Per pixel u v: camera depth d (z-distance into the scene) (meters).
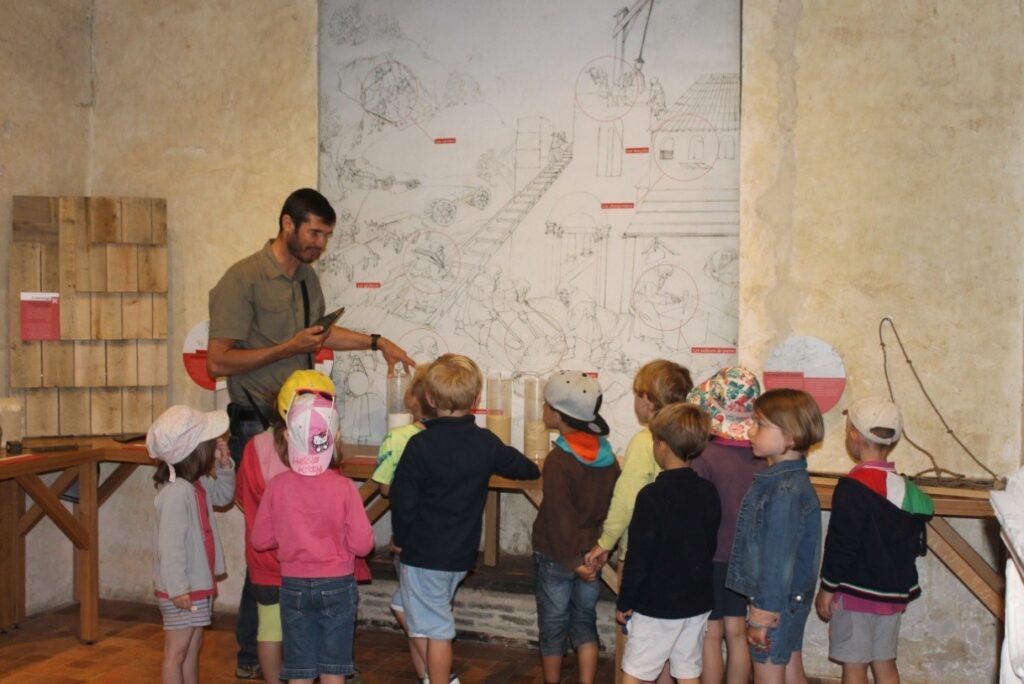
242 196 4.33
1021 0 3.46
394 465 3.22
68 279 4.18
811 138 3.66
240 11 4.32
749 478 3.01
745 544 2.72
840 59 3.63
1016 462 3.51
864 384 3.64
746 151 3.72
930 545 3.19
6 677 3.57
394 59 4.17
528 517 4.27
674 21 3.85
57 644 3.94
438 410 3.06
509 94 4.05
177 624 2.91
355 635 4.09
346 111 4.24
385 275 4.23
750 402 3.07
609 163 3.94
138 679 3.56
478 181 4.10
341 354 4.30
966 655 3.62
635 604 2.75
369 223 4.23
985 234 3.52
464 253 4.12
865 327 3.64
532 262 4.05
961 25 3.52
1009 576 1.52
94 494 3.94
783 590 2.64
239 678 3.57
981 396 3.54
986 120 3.51
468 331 4.13
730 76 3.80
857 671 2.82
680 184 3.87
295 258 3.64
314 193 3.52
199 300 4.39
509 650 3.93
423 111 4.15
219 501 3.33
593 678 3.23
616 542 3.11
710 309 3.85
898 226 3.60
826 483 3.45
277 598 3.07
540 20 4.00
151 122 4.43
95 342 4.22
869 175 3.62
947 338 3.56
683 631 2.76
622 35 3.91
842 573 2.78
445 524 2.99
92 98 4.50
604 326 3.97
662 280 3.90
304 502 2.79
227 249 4.35
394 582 4.13
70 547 4.48
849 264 3.64
